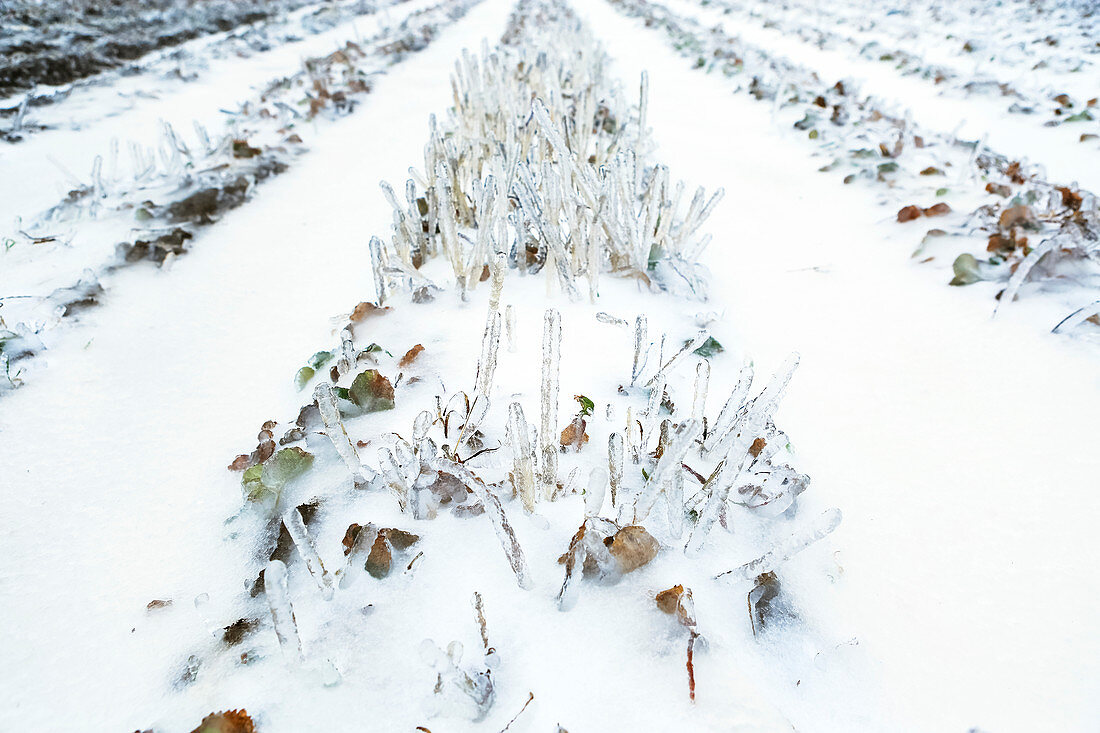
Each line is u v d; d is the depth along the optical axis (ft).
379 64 26.18
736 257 9.91
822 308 8.35
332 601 4.20
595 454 5.39
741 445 4.15
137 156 13.55
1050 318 7.38
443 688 3.43
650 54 28.58
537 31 31.37
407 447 4.80
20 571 4.76
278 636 3.73
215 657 4.00
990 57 25.57
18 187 13.44
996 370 6.77
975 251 9.04
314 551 4.09
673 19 37.09
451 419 5.76
